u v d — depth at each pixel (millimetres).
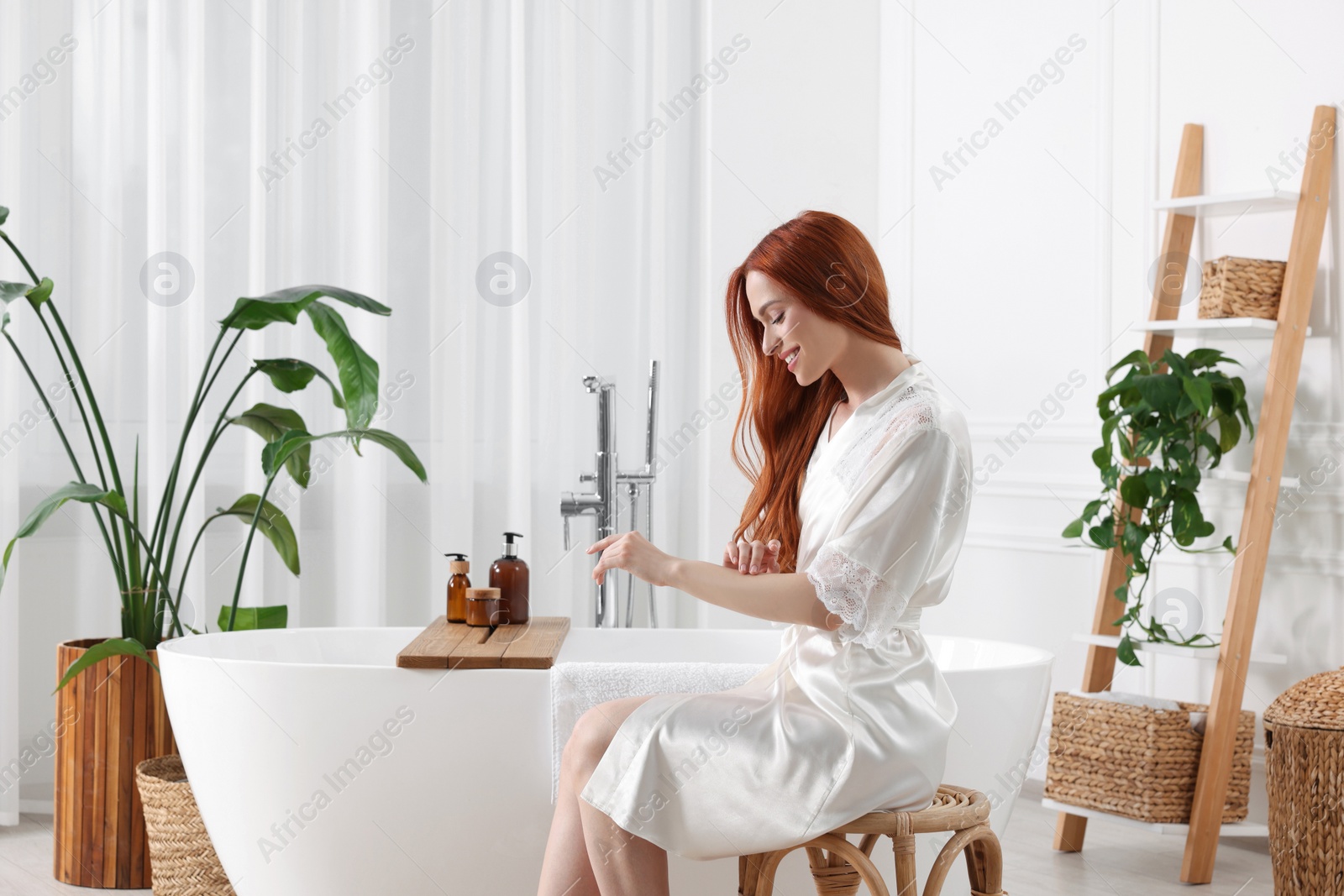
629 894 1485
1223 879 2508
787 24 3561
